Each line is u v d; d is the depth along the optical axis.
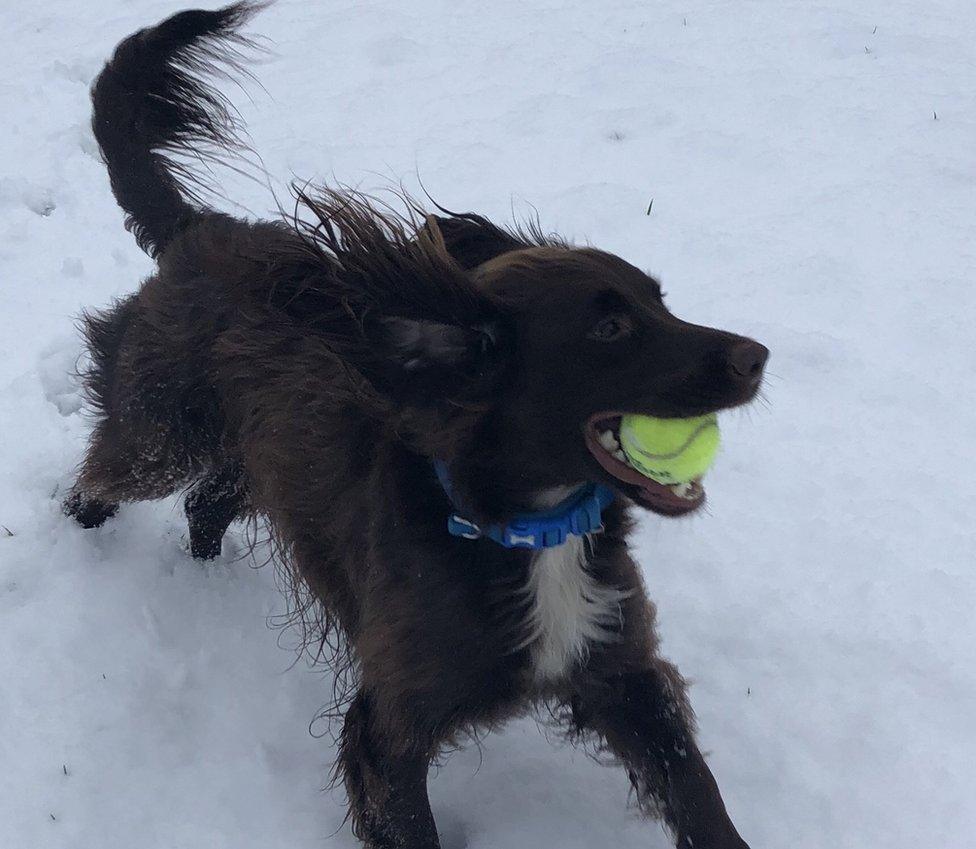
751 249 1.89
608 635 0.93
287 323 0.89
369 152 2.24
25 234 2.01
